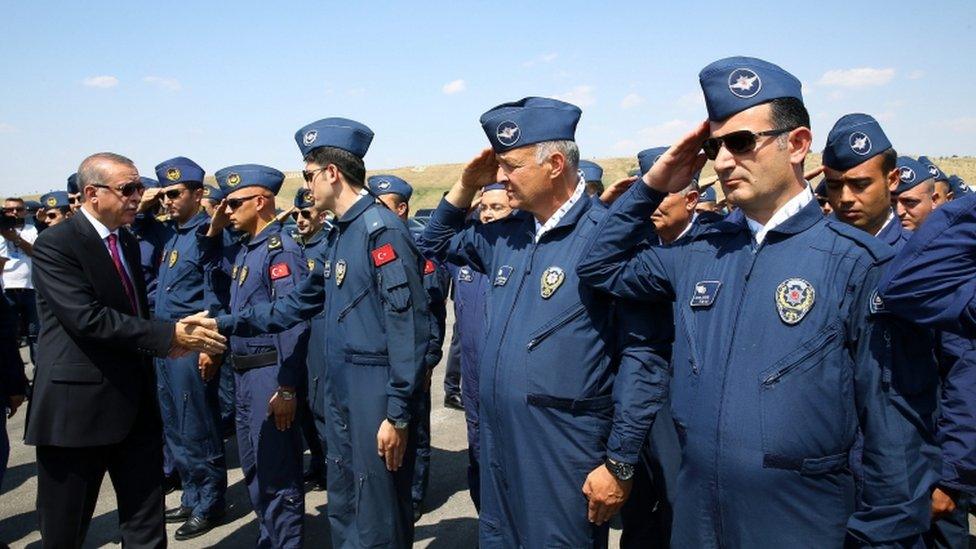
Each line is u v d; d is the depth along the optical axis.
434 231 3.21
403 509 3.10
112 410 3.11
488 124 2.45
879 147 2.73
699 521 1.88
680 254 2.09
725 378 1.82
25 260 8.76
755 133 1.78
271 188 4.03
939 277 1.55
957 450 2.37
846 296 1.68
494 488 2.53
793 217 1.82
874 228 2.84
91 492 3.19
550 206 2.46
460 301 4.11
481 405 2.55
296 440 3.72
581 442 2.32
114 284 3.19
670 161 2.03
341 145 3.08
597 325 2.32
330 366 3.13
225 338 3.45
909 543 1.61
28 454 6.11
